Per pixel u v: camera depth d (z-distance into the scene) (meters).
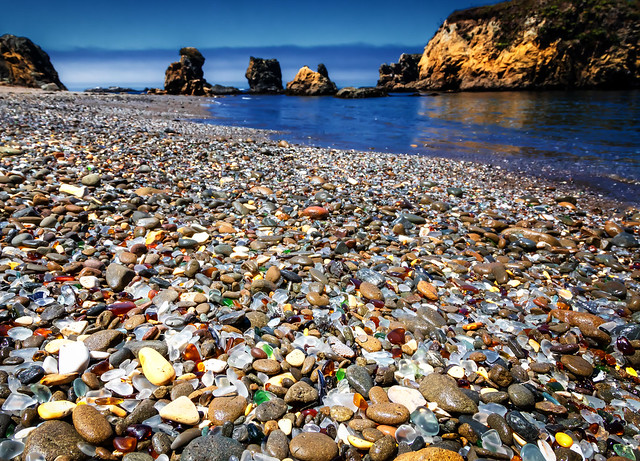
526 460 2.45
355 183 9.10
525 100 39.44
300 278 4.41
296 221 6.31
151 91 56.25
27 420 2.27
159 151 10.21
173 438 2.35
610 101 35.16
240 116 28.11
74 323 3.16
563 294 4.67
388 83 84.44
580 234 6.95
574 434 2.70
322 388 2.81
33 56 40.59
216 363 2.90
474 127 21.95
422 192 9.07
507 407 2.90
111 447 2.25
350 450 2.37
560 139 17.30
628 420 2.88
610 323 3.89
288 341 3.29
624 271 5.55
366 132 20.53
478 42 62.84
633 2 50.59
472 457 2.44
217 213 6.42
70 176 7.02
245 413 2.55
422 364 3.20
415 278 4.67
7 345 2.83
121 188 6.84
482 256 5.72
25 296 3.43
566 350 3.48
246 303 3.78
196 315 3.50
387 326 3.69
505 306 4.33
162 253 4.69
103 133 11.78
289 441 2.40
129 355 2.89
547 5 55.22
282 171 9.74
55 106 19.66
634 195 9.64
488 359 3.30
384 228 6.41
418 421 2.61
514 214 7.91
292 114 31.02
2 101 18.62
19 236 4.45
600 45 51.84
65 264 4.13
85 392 2.54
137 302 3.65
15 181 6.23
